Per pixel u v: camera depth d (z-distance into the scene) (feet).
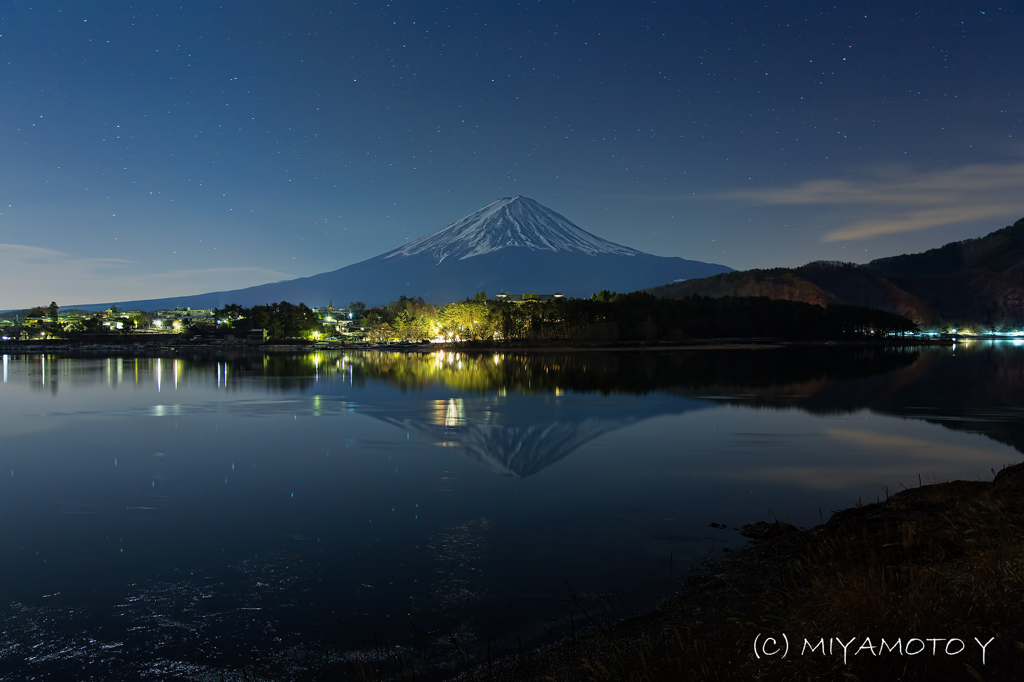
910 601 32.04
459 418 183.93
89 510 87.56
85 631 51.21
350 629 50.67
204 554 69.00
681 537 72.28
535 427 165.89
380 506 88.48
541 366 430.61
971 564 37.65
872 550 45.09
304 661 46.03
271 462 120.98
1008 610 30.99
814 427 162.40
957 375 323.78
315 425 171.01
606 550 67.97
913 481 102.47
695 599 51.16
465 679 41.91
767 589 49.93
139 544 72.64
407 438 149.38
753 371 370.53
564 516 82.38
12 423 177.06
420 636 48.93
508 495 94.12
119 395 254.47
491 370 393.29
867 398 227.20
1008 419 173.99
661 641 42.16
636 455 126.21
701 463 117.80
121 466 118.21
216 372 387.14
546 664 42.24
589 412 196.03
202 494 96.53
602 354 584.40
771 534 70.90
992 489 69.82
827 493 94.79
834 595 34.96
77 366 463.42
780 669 30.76
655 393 252.01
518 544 70.74
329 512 85.56
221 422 177.58
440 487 99.81
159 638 49.96
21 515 85.05
